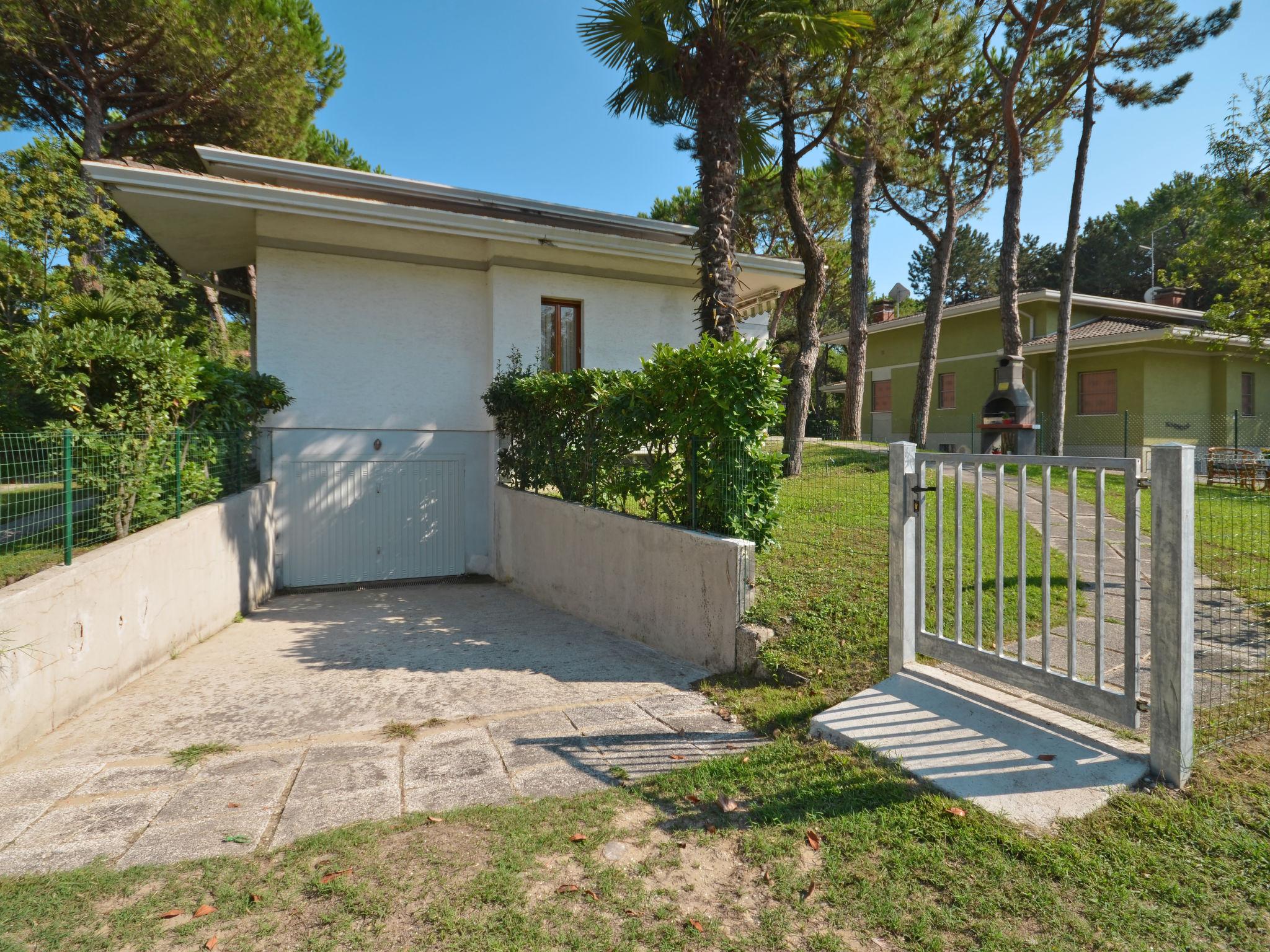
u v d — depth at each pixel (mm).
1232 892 2414
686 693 5137
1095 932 2299
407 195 12250
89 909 2588
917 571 4344
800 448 12852
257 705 5016
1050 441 15344
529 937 2387
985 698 3826
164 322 14016
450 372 12148
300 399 11195
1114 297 39500
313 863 2859
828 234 22359
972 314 23000
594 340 12609
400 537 11883
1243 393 20375
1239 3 13102
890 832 2936
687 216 25203
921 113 16188
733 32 9070
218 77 15320
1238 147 15156
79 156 15023
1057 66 15406
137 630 5742
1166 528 3010
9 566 4777
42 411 6898
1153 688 3055
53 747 4219
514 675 5793
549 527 9469
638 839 3025
